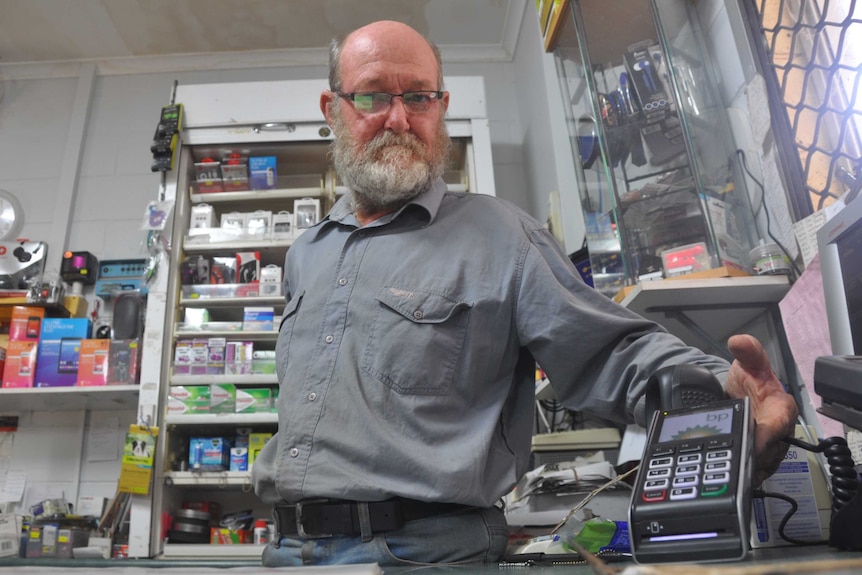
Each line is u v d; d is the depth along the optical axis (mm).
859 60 1243
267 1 3326
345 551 882
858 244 783
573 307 951
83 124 3477
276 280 2584
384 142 1148
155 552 2264
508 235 1066
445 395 962
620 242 1631
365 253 1097
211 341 2514
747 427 567
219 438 2459
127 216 3307
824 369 631
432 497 867
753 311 1499
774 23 1493
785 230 1421
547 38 2217
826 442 769
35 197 3375
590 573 493
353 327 1025
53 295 2885
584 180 1994
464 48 3676
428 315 992
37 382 2688
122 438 2965
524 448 1041
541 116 3002
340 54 1289
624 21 1803
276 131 2670
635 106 1718
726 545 492
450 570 624
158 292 2484
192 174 2783
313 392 992
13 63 3662
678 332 1610
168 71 3652
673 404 676
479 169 2641
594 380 943
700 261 1500
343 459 927
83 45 3574
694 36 1773
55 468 2922
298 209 2723
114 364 2639
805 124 1391
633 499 554
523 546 988
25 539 2449
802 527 850
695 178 1573
